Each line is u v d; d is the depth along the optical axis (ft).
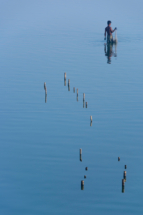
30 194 43.88
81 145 57.11
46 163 51.37
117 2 361.30
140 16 236.84
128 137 59.67
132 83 89.51
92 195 43.62
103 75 97.86
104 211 40.57
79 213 40.29
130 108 72.69
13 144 57.88
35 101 78.38
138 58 117.50
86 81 92.53
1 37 170.40
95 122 66.33
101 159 52.39
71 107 74.38
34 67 109.09
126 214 39.96
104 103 75.97
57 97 81.00
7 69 107.24
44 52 131.13
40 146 57.00
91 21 217.56
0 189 44.93
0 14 275.59
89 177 47.50
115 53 125.70
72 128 63.98
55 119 68.23
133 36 156.76
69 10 296.71
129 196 43.27
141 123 65.16
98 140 58.85
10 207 41.39
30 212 40.52
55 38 160.56
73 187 45.27
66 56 122.93
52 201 42.52
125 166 49.75
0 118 68.85
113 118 67.82
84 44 143.23
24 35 173.78
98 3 355.56
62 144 57.62
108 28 140.77
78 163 51.26
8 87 88.74
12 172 48.91
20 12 289.74
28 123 66.54
